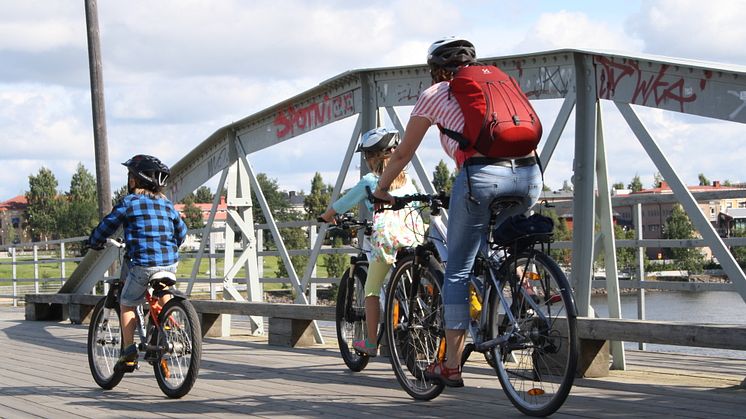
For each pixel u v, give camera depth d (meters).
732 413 6.71
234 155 15.28
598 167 9.84
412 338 7.93
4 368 11.23
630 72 9.21
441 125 6.66
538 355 6.65
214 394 8.62
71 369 10.95
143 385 9.46
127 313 8.99
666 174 8.88
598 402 7.32
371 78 12.16
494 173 6.47
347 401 7.91
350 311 10.02
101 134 23.08
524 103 6.54
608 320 8.43
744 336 7.38
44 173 197.38
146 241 8.85
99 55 23.03
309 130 13.50
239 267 15.16
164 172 9.15
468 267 6.97
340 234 9.74
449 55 6.90
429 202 7.51
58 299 18.77
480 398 7.76
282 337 12.82
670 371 9.24
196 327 8.35
